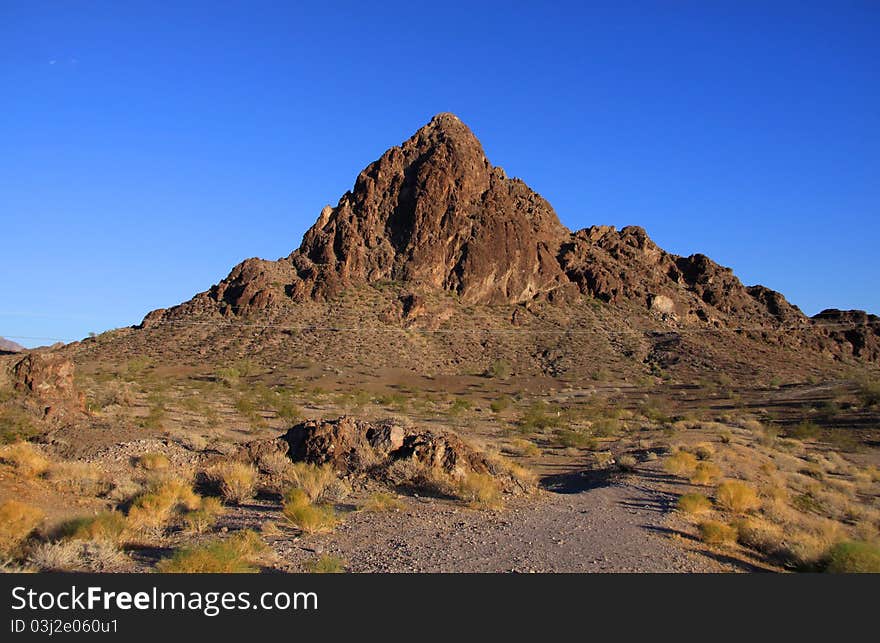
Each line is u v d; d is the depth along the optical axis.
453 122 147.00
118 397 44.84
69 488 17.56
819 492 25.05
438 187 127.38
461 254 121.81
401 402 65.88
